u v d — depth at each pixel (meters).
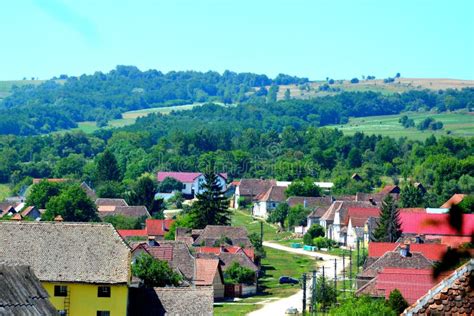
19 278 47.16
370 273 128.50
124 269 86.06
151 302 87.31
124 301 85.12
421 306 22.77
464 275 22.50
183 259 146.62
